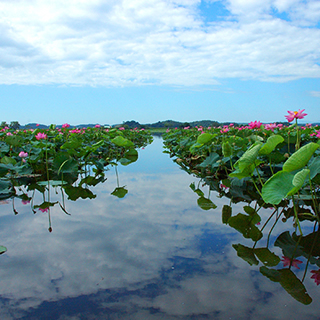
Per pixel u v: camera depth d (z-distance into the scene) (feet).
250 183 14.61
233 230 7.78
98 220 8.63
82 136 30.91
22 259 5.99
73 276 5.24
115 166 21.93
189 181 15.43
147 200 11.13
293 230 7.89
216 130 31.19
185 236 7.29
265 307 4.28
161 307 4.25
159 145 51.24
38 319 4.01
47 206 10.40
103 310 4.20
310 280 5.17
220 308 4.25
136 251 6.34
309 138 21.61
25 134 29.50
